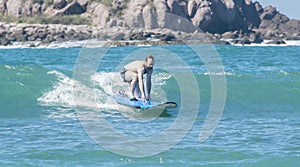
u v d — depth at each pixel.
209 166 38.88
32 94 67.12
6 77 71.12
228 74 82.62
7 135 47.81
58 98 66.19
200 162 39.94
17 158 40.06
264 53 197.50
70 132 49.34
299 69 117.25
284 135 49.06
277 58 161.00
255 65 127.88
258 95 72.69
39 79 71.25
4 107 62.53
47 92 67.62
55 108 62.47
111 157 41.06
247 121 56.81
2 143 44.69
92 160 40.22
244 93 73.25
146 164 39.38
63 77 71.94
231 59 153.38
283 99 71.62
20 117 57.59
